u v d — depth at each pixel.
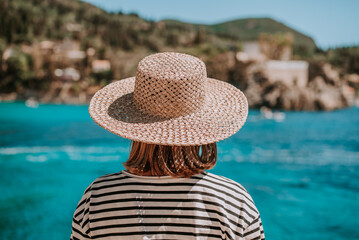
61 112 68.31
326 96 89.19
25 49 147.38
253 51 108.06
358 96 145.00
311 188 15.53
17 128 40.50
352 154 25.52
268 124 52.44
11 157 22.31
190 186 1.44
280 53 118.75
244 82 87.44
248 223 1.46
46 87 108.94
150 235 1.43
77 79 112.56
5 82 108.75
